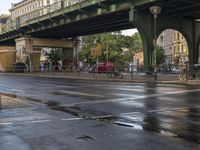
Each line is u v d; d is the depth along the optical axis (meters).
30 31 71.69
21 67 73.69
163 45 133.88
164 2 38.91
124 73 44.69
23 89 26.02
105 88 25.52
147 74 41.28
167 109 14.05
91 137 9.17
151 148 7.95
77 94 21.12
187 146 8.07
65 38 81.19
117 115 12.78
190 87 25.84
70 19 54.69
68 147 8.18
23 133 9.86
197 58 49.41
